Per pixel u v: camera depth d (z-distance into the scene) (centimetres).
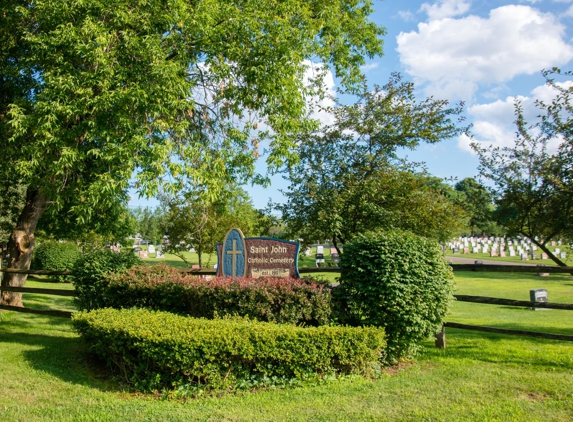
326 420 436
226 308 660
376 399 491
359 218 1001
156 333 554
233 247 802
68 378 591
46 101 832
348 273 654
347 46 1350
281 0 1061
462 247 4712
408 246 641
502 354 682
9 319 1034
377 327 627
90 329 631
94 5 852
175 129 927
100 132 814
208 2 920
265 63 955
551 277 2364
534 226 795
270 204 1130
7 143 955
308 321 653
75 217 1288
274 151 990
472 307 1337
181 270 873
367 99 1087
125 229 1471
